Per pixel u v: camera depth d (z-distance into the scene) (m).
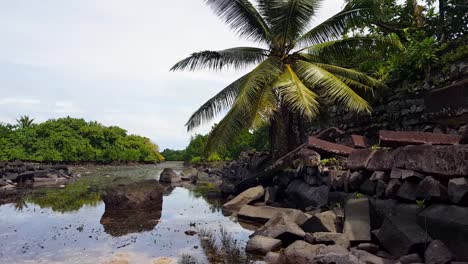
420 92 9.14
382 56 12.61
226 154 30.72
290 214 6.35
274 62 10.74
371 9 10.66
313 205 8.05
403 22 13.75
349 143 9.72
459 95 3.52
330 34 11.60
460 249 3.95
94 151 40.09
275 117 11.40
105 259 5.20
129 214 9.25
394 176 5.28
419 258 4.19
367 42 11.39
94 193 14.09
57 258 5.26
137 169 37.34
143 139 53.56
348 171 6.94
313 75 10.12
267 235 5.70
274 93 10.65
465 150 4.08
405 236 4.36
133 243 6.16
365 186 6.25
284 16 10.74
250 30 11.88
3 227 7.61
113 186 10.48
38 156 33.47
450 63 8.20
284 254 5.00
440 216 4.27
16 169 20.56
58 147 37.19
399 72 9.93
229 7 11.37
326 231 5.45
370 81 10.56
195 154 42.12
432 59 8.77
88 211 9.78
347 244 4.89
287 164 9.97
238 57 11.69
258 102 10.03
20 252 5.60
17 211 9.81
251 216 8.27
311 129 15.08
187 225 7.76
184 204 11.11
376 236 4.86
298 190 9.05
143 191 10.48
